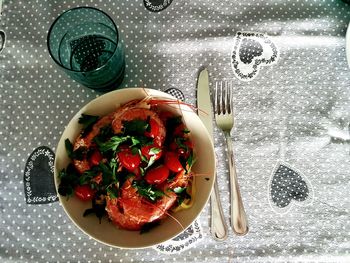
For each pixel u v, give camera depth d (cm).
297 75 73
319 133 70
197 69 74
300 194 67
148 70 74
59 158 59
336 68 74
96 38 70
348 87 73
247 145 70
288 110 72
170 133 61
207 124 70
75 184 58
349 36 71
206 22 77
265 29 76
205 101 71
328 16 77
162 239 57
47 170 69
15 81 74
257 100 72
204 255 65
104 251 65
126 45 75
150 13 77
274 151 70
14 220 67
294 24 76
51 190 68
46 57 75
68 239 66
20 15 77
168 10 77
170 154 57
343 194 67
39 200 68
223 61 74
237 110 72
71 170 59
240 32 76
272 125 71
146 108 61
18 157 70
